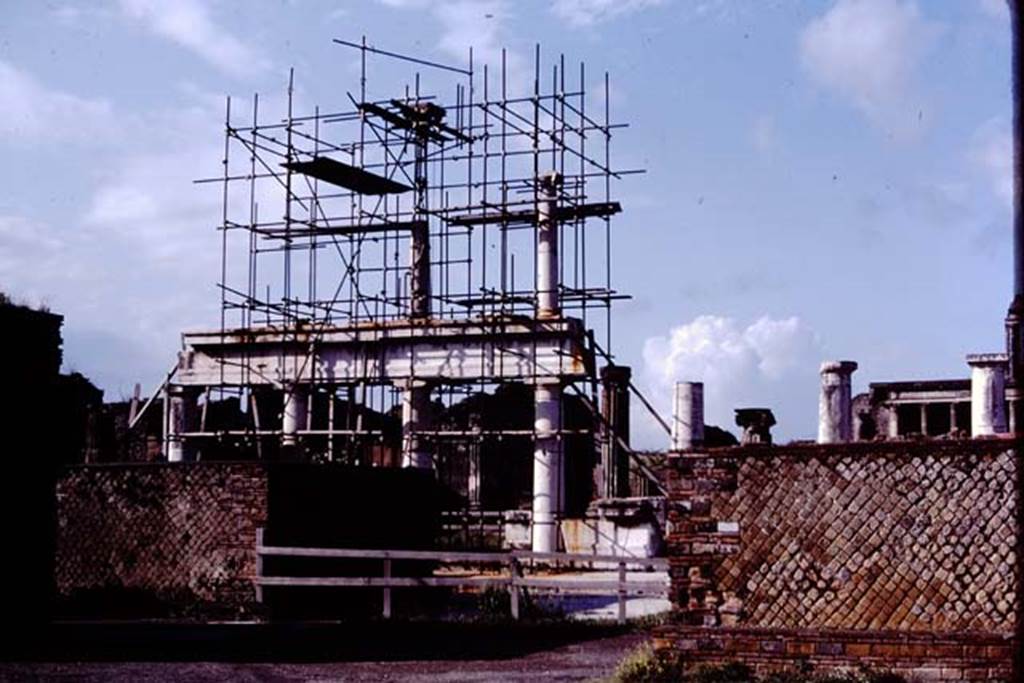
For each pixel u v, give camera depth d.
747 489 12.79
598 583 19.47
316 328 37.88
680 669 12.68
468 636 18.14
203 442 40.09
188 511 21.16
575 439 41.38
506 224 37.38
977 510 12.02
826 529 12.49
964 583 12.02
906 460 12.29
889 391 45.03
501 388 46.31
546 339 35.28
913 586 12.17
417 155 38.81
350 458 37.38
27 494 17.33
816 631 12.25
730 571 12.77
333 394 38.50
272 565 20.55
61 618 20.36
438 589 23.14
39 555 17.41
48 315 17.80
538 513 34.75
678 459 13.04
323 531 21.44
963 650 11.73
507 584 20.03
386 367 37.06
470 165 37.91
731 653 12.55
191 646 16.69
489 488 45.69
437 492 24.03
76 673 14.02
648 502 34.12
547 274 36.72
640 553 33.81
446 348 36.44
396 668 14.85
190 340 39.53
